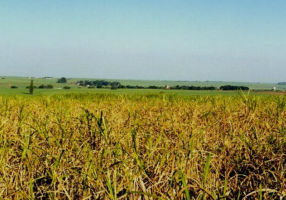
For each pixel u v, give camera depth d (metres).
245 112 7.34
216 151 4.51
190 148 4.00
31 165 3.82
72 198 3.16
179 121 6.52
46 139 4.63
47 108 8.90
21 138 5.00
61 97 14.96
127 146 4.29
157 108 8.83
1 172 3.64
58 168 3.62
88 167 3.56
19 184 3.45
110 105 9.81
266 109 7.98
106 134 4.58
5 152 4.29
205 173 3.03
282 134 5.05
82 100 13.81
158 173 3.36
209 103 10.55
